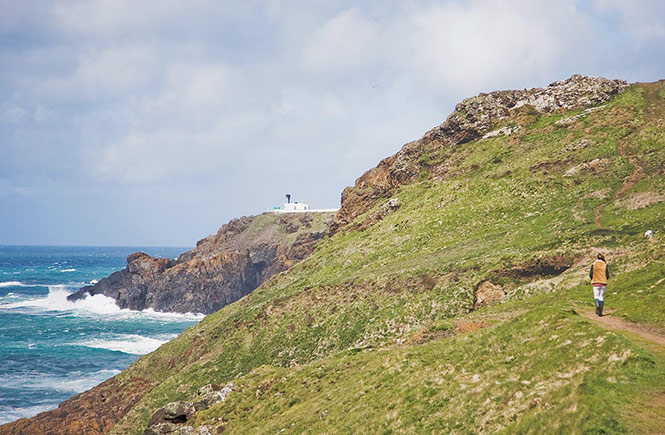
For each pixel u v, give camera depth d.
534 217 80.69
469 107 131.88
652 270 34.75
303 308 77.75
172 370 83.31
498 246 71.62
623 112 108.06
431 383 25.48
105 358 105.38
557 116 119.75
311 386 37.88
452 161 120.81
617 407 15.46
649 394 15.92
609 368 18.00
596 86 122.44
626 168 86.50
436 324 41.66
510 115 127.38
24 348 112.75
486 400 20.61
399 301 65.50
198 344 85.12
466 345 28.59
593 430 14.71
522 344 24.59
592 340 20.92
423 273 68.88
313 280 95.38
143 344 118.50
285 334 73.56
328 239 123.50
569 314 25.48
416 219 99.75
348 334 65.12
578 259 54.56
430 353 30.48
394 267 79.31
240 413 38.16
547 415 16.67
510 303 45.72
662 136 92.25
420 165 128.62
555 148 104.19
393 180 132.00
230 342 78.50
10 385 86.75
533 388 19.45
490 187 98.94
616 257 45.62
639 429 14.18
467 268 64.62
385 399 26.50
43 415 71.50
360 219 123.62
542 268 56.84
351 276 83.94
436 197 105.50
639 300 29.03
